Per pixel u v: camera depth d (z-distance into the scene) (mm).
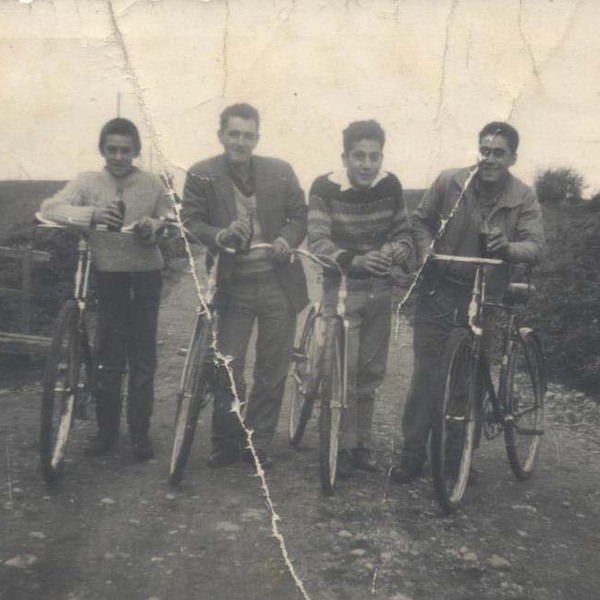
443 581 2629
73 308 3189
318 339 3547
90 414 4004
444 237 3482
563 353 5582
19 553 2631
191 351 3252
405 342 4129
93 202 3359
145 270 3393
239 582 2539
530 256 3318
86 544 2709
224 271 3355
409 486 3396
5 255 4957
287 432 3969
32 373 4895
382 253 3332
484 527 3068
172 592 2467
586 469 3881
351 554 2754
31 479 3201
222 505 3053
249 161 3361
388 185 3441
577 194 6598
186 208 3305
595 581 2713
